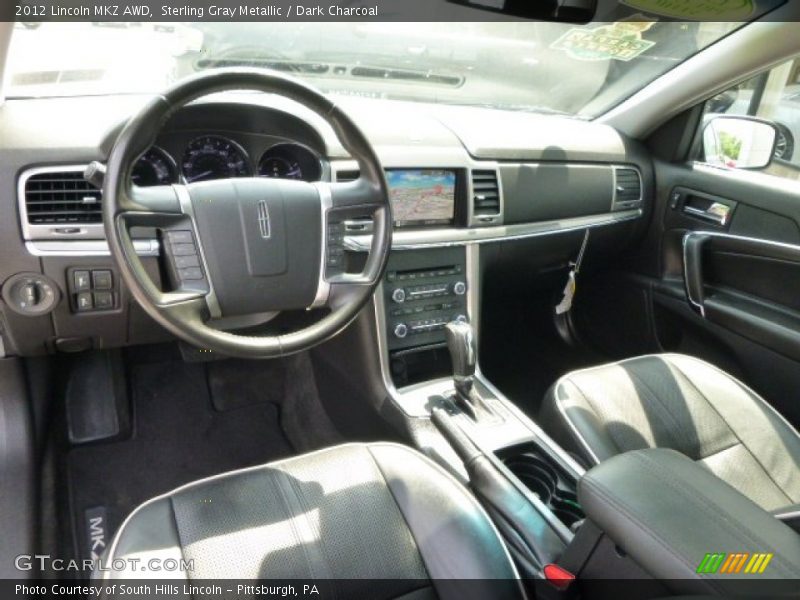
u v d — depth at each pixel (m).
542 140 1.85
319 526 1.01
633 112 2.11
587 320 2.42
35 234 1.26
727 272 1.95
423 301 1.65
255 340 1.14
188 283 1.12
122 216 1.03
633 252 2.26
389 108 1.77
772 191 1.84
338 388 1.82
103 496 1.70
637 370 1.56
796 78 1.98
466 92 2.10
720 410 1.48
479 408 1.51
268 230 1.14
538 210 1.85
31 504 1.46
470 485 1.29
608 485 0.81
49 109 1.29
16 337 1.41
